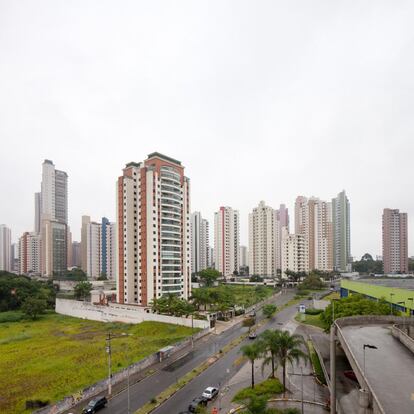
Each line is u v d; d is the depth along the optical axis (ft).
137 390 133.49
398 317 135.33
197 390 132.26
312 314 290.15
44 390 133.39
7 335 242.17
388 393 72.38
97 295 350.23
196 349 191.31
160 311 263.29
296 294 441.27
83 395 125.39
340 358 138.10
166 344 197.88
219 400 122.11
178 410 115.24
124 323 273.54
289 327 243.40
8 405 120.67
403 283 280.51
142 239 315.17
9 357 180.55
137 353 180.75
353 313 170.50
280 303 368.89
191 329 232.94
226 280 642.63
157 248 311.47
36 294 372.38
